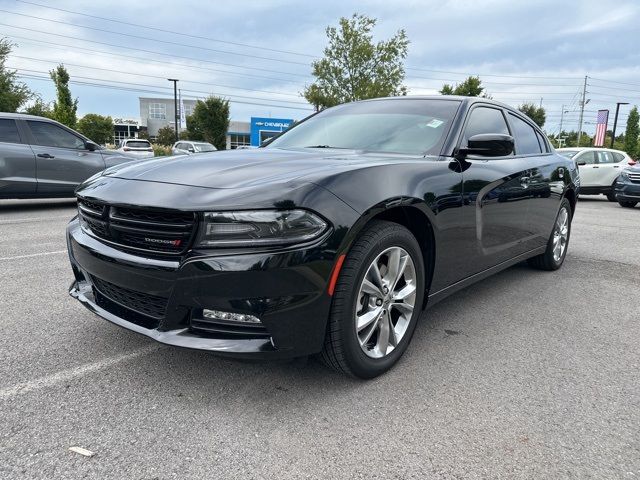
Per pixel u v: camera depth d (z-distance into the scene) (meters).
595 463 1.84
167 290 2.05
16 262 4.65
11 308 3.35
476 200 3.03
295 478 1.72
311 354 2.13
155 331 2.14
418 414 2.15
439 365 2.65
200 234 1.99
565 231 4.93
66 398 2.20
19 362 2.54
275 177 2.18
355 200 2.18
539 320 3.42
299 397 2.26
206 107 43.72
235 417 2.09
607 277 4.67
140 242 2.16
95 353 2.66
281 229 1.97
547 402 2.29
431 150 3.02
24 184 8.02
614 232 7.80
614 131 54.94
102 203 2.28
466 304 3.75
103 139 65.88
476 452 1.89
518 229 3.77
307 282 2.02
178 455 1.83
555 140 66.31
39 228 6.61
